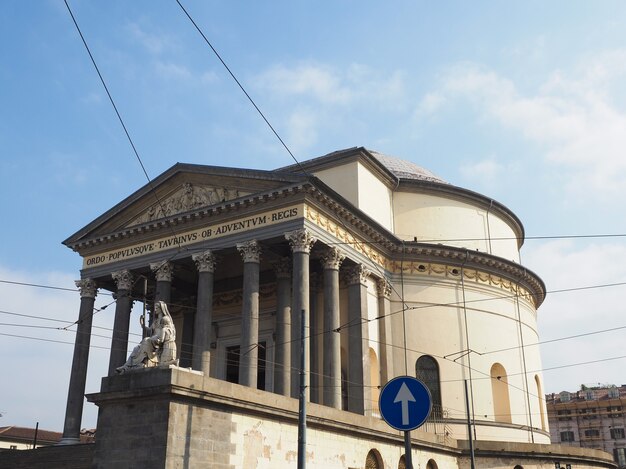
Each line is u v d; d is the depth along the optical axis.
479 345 42.75
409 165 54.31
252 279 34.62
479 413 41.28
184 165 38.34
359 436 27.17
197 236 37.38
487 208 48.84
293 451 23.45
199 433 20.09
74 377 38.81
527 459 38.41
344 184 41.22
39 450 28.66
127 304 39.31
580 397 111.25
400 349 40.53
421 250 42.28
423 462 32.25
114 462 19.72
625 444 102.75
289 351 36.47
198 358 34.84
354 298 37.56
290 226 34.34
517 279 46.94
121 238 40.28
